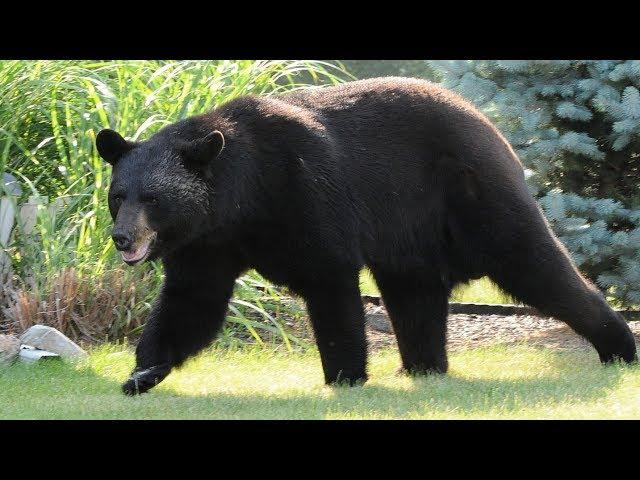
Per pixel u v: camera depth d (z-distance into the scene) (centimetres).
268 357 1494
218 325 1252
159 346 1212
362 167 1240
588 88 1641
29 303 1498
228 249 1213
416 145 1269
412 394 1148
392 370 1391
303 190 1180
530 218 1277
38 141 1766
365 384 1222
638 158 1703
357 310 1213
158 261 1602
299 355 1520
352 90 1291
